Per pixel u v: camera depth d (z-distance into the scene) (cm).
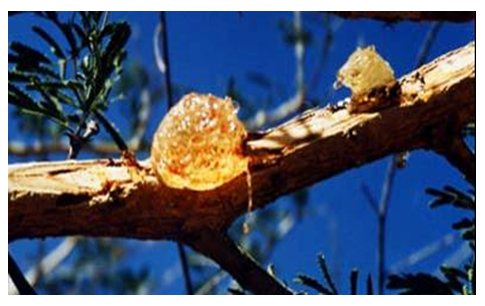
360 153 61
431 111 62
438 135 63
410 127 62
